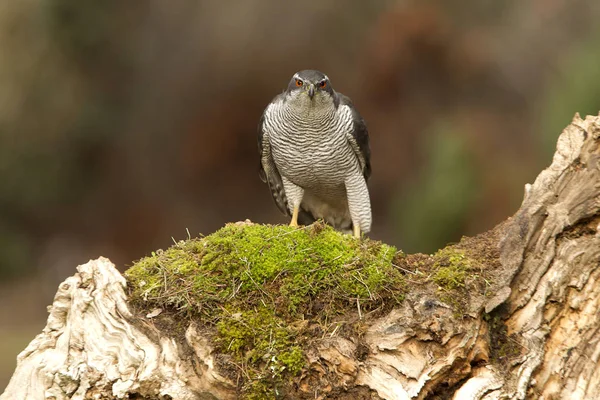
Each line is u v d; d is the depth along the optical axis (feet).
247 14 71.36
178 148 71.77
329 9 70.18
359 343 16.20
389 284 17.06
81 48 70.79
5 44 68.90
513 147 58.03
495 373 16.06
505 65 67.05
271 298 16.75
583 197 17.13
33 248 69.00
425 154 60.39
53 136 70.69
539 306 16.62
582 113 47.62
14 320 56.39
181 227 69.72
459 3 69.97
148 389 15.83
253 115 70.90
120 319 16.60
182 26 72.23
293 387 15.79
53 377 16.16
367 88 69.15
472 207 51.26
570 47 63.41
